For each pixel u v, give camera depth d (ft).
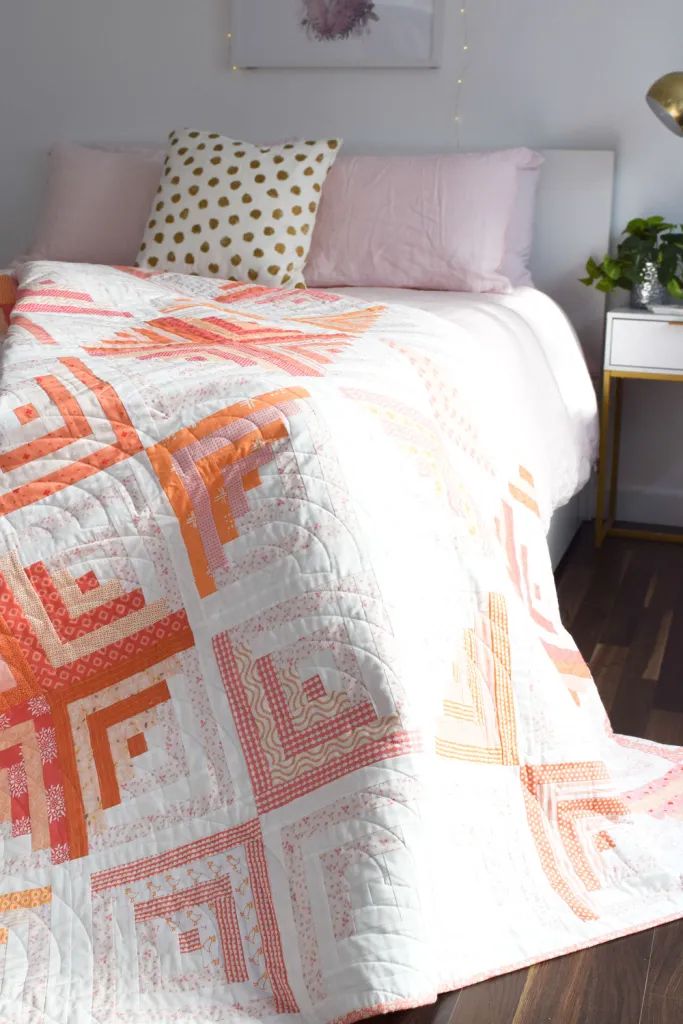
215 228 8.48
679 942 4.34
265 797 3.98
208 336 5.78
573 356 8.64
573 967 4.18
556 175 9.43
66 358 5.09
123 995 3.87
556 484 7.09
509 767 4.68
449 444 5.25
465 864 4.21
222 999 3.84
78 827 4.18
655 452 9.77
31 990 3.86
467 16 9.56
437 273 8.69
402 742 3.81
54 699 4.31
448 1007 3.95
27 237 11.30
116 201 9.61
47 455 4.51
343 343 5.70
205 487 4.32
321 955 3.75
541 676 4.89
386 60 9.81
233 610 4.16
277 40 10.06
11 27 10.94
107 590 4.31
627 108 9.34
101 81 10.78
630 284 9.07
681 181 9.34
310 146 8.77
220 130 10.52
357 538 4.09
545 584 5.68
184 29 10.39
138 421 4.53
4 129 11.22
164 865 4.06
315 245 8.95
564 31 9.35
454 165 8.81
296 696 3.98
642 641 7.23
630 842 4.72
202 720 4.15
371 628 3.93
